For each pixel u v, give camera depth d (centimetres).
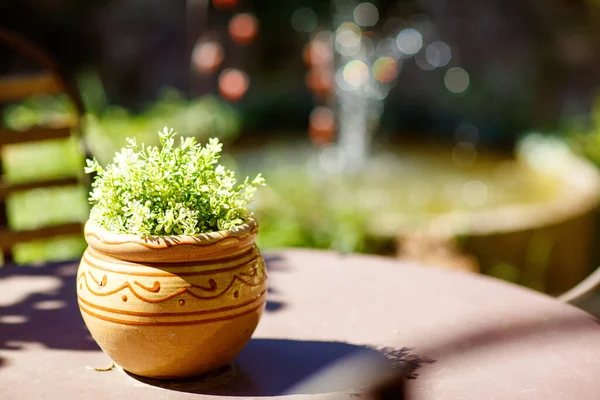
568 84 1041
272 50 1047
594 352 160
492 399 139
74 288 203
